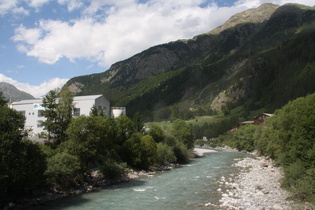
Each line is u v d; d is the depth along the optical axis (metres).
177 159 83.38
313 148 35.12
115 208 30.77
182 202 32.91
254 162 76.31
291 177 36.56
